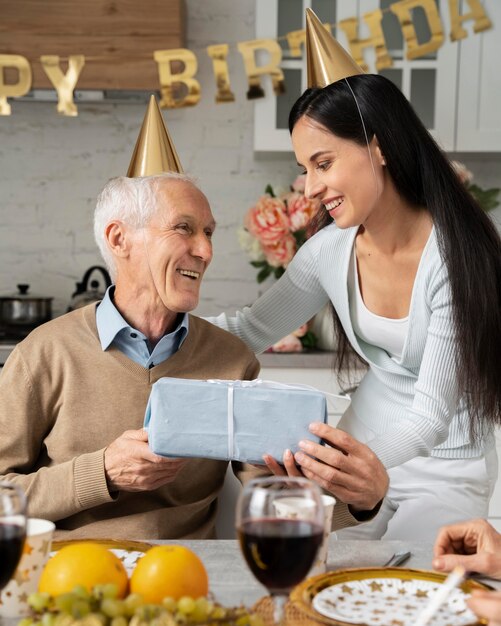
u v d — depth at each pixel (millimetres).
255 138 3139
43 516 1479
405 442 1607
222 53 2990
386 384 1896
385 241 1763
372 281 1827
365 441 1915
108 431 1599
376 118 1649
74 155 3422
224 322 2047
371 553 1276
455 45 3104
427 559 1249
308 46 1818
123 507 1592
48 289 3453
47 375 1613
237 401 1337
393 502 1995
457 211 1685
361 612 1011
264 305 2031
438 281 1702
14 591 1015
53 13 2934
